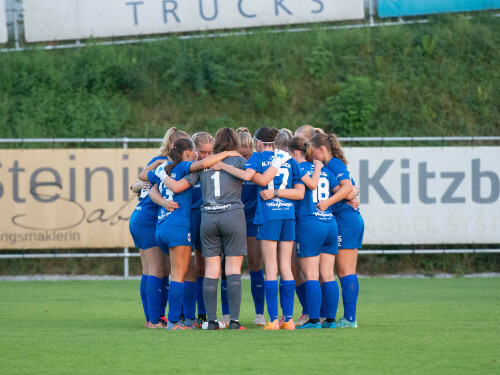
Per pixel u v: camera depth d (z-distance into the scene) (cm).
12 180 5084
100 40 6956
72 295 4134
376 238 5172
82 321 2866
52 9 6725
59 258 5481
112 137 6081
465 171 5200
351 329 2462
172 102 6475
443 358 1823
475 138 5191
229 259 2545
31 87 6462
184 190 2564
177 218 2550
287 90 6512
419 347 2008
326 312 2617
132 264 5497
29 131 6028
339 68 6700
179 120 6325
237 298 2531
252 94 6519
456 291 4209
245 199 2831
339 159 2662
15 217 5075
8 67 6575
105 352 1942
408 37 6950
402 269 5491
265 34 6938
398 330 2419
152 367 1712
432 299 3731
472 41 6919
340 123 6172
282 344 2075
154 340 2177
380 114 6297
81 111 6253
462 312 3066
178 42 6875
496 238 5200
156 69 6706
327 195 2600
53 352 1948
